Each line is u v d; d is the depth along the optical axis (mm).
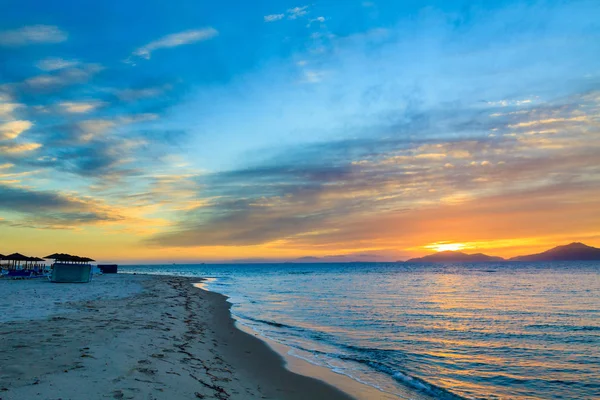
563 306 27609
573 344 14648
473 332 16922
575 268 144750
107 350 8336
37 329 10508
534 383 9820
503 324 19266
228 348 12094
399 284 57188
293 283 60375
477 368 11148
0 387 5457
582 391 9242
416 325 18625
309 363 11078
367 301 30672
